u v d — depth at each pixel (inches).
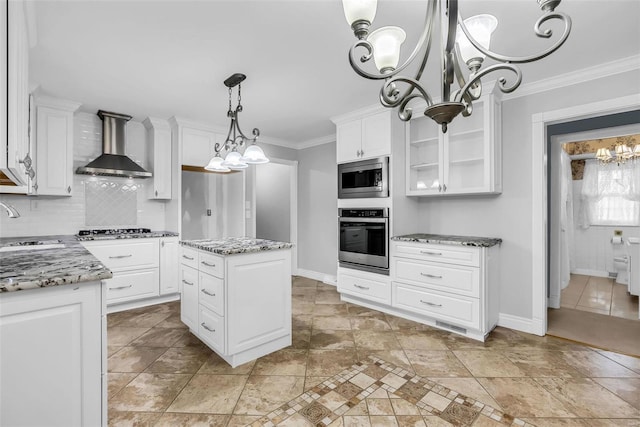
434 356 95.8
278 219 228.8
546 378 83.4
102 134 145.9
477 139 122.0
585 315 132.7
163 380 82.6
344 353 97.9
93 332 50.2
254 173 210.8
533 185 111.8
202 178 203.6
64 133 127.9
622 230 203.6
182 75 105.4
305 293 166.6
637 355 96.0
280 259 99.3
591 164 213.8
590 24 76.2
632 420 67.1
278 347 100.3
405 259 126.0
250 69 101.3
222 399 74.5
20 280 44.8
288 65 98.6
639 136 191.8
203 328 97.9
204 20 75.5
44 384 46.6
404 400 74.2
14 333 44.4
